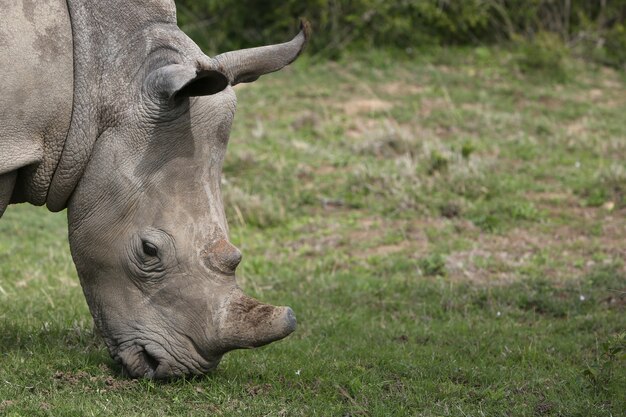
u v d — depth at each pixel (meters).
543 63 58.09
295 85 55.59
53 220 38.03
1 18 18.70
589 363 22.81
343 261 33.59
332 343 24.34
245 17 61.38
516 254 34.00
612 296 29.28
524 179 42.00
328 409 19.45
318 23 60.81
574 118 51.44
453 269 32.34
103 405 18.88
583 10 63.38
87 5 19.45
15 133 18.89
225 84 17.73
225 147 19.47
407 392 20.66
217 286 18.92
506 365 22.94
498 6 61.44
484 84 56.50
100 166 19.22
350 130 49.03
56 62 19.05
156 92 18.86
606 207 38.94
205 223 19.06
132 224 19.17
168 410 18.94
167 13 19.89
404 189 39.97
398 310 28.36
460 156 42.34
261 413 19.09
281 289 30.16
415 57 59.88
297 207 39.50
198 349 19.09
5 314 25.28
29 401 18.97
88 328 23.86
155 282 19.14
